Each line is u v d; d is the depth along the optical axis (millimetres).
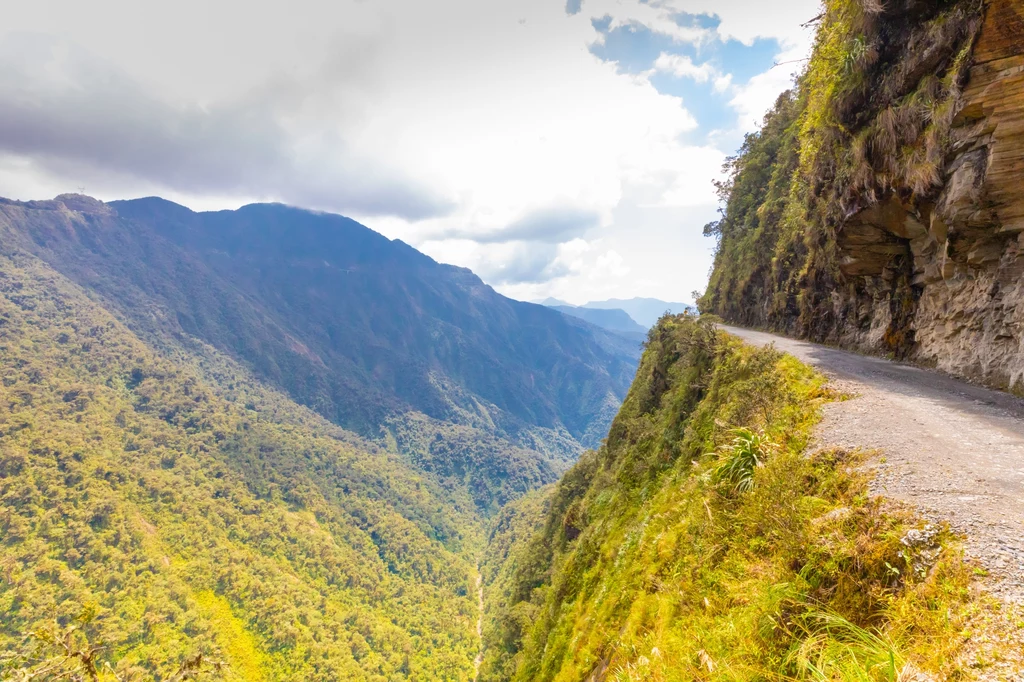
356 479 181500
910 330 11875
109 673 2811
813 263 17641
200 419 168250
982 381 8727
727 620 3967
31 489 90562
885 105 11008
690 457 11180
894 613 2955
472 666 84625
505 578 84125
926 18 9883
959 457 5070
